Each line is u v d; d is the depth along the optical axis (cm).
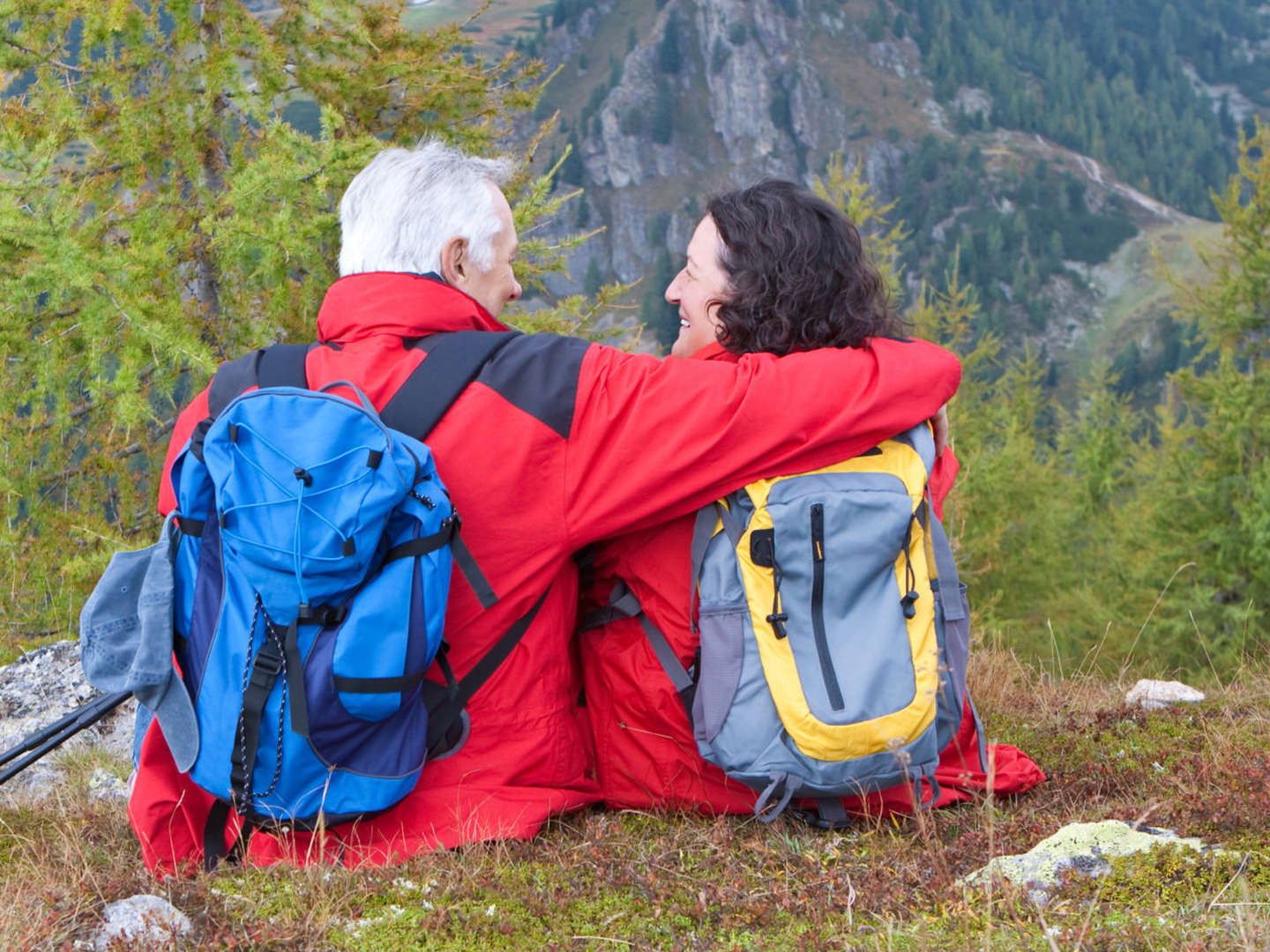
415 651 203
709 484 232
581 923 195
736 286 255
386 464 198
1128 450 3219
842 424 233
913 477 239
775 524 228
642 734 250
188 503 208
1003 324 18262
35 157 488
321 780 203
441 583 206
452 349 231
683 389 230
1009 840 229
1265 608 1947
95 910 195
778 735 225
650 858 220
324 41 653
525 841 226
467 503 225
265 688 196
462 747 232
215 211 586
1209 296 2078
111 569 218
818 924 192
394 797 211
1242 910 175
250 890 204
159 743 228
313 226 556
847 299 254
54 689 416
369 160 567
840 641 226
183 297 604
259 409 203
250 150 639
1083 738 323
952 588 246
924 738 224
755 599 229
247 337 606
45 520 601
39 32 562
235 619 200
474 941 187
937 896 199
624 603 252
